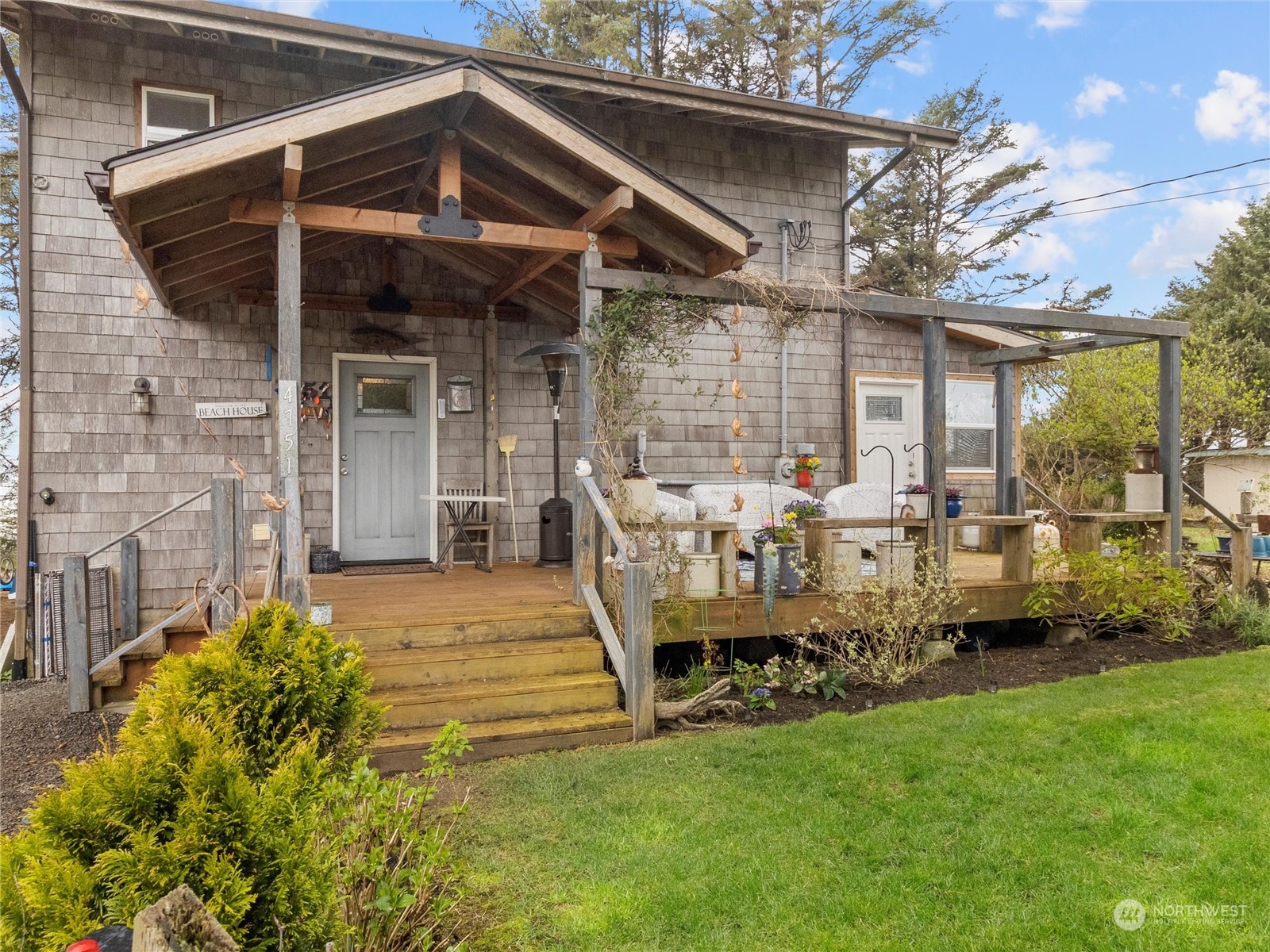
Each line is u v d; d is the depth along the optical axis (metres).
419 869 2.40
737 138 8.73
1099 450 15.42
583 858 3.02
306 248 6.27
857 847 3.08
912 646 5.73
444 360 7.58
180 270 5.75
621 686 4.82
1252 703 4.69
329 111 4.29
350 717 2.89
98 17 6.49
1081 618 6.66
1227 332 23.25
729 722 4.77
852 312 6.10
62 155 6.60
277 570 4.57
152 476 6.81
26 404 6.51
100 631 6.64
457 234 4.96
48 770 4.65
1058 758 3.92
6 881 1.76
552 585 6.09
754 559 6.64
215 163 4.10
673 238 5.49
